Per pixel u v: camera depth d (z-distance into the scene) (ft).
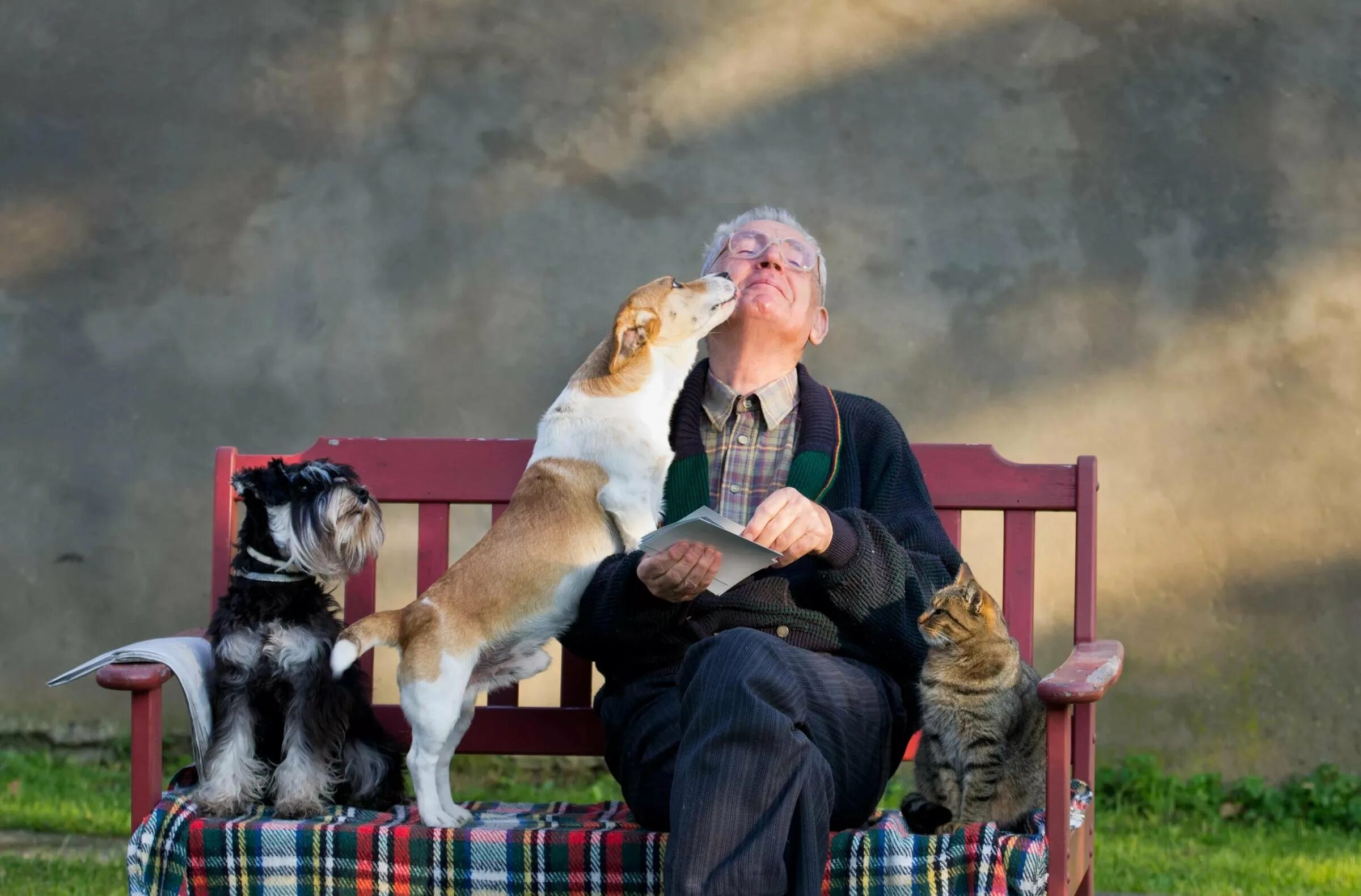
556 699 36.09
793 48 36.58
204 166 37.83
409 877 17.31
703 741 15.48
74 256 37.99
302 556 19.85
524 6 37.22
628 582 18.15
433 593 19.03
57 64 38.19
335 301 37.52
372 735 21.16
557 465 19.66
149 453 37.68
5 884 27.04
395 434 37.19
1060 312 35.73
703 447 20.42
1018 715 17.72
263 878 17.52
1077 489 21.30
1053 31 35.91
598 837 17.01
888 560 18.19
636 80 36.94
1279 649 34.88
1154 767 35.01
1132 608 35.35
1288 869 30.25
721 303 20.29
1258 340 35.14
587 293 37.01
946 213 36.11
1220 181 35.37
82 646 37.55
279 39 37.76
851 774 17.35
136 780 18.45
